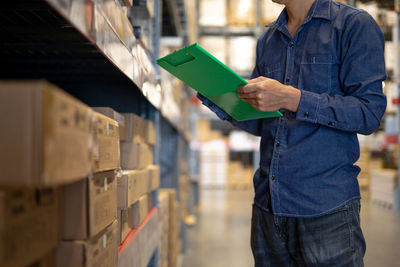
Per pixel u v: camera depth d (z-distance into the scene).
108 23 0.86
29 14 0.80
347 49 1.04
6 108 0.48
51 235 0.65
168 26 3.41
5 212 0.49
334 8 1.11
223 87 1.00
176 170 3.57
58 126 0.53
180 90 3.39
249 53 6.64
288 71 1.15
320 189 1.04
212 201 6.76
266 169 1.16
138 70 1.22
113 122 0.90
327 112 0.99
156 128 1.89
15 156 0.48
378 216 5.12
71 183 0.70
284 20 1.19
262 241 1.18
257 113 1.08
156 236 1.78
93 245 0.75
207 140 8.94
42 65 1.18
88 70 1.27
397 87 5.59
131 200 1.18
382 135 7.42
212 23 6.70
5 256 0.49
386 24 6.43
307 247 1.05
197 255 3.44
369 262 3.07
